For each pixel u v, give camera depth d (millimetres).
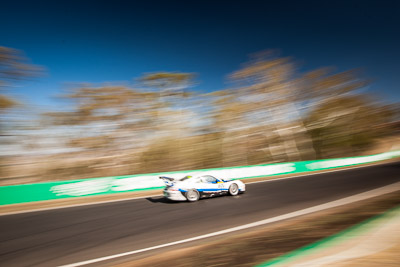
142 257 3777
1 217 7223
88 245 4508
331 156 34594
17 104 18047
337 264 2680
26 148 19531
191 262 3332
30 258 4020
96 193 10523
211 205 7547
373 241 3256
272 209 6594
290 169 16688
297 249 3383
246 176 14570
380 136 39812
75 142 22719
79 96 22828
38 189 9516
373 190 8445
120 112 24859
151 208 7547
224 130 28703
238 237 4359
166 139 26219
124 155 24953
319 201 7258
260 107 30359
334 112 34375
